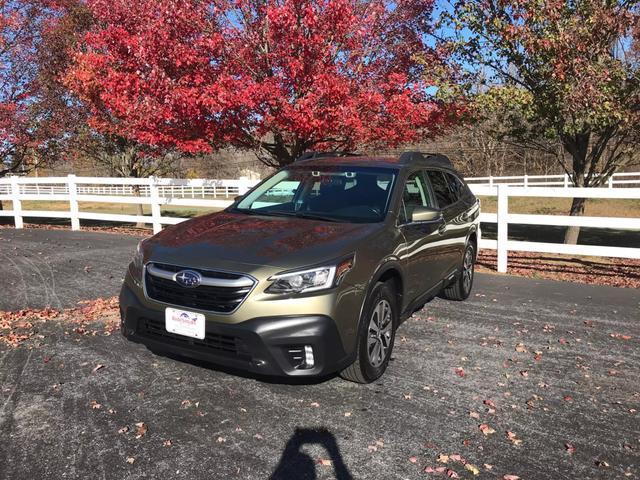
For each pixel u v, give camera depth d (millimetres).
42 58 15625
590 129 10023
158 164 20141
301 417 3451
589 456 3092
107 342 4727
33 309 5699
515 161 41469
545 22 8609
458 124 10562
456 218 5758
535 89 9234
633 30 8398
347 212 4508
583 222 7809
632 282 7785
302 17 8453
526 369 4320
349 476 2840
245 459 2975
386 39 9961
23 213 13242
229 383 3924
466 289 6473
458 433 3301
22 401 3604
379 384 3977
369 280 3736
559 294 6855
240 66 8992
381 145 10453
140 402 3613
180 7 8484
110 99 9266
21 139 15586
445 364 4391
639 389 3982
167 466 2896
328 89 8117
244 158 36188
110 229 13586
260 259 3463
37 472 2820
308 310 3350
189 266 3504
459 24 9289
